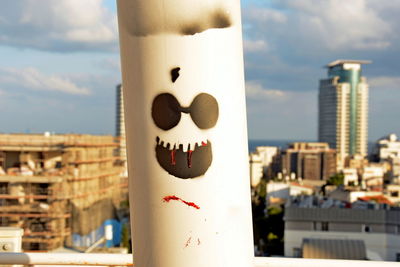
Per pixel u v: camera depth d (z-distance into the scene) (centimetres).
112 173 7125
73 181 5675
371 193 8831
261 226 7675
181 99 357
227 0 362
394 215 5922
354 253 5166
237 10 371
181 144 359
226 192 366
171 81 356
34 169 5772
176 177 360
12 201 5538
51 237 5366
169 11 352
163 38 354
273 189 10500
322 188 11231
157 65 357
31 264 502
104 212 6712
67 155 5741
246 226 378
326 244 5241
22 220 5422
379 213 5959
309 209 6091
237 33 371
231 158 368
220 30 359
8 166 5931
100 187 6675
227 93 363
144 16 356
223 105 362
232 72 366
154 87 359
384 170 18550
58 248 5359
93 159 6319
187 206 361
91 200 6184
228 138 365
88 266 510
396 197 9531
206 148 360
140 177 371
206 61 356
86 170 6138
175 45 354
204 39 355
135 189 375
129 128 375
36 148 5778
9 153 5931
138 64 363
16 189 5534
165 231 364
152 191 366
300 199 7469
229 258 367
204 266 363
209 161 361
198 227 361
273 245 6744
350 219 6003
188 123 357
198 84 356
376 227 5931
